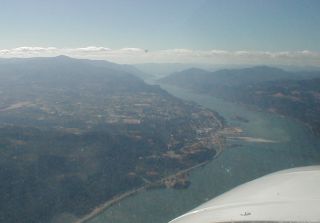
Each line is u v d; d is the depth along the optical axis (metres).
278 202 6.80
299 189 7.08
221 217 6.77
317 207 6.36
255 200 7.08
